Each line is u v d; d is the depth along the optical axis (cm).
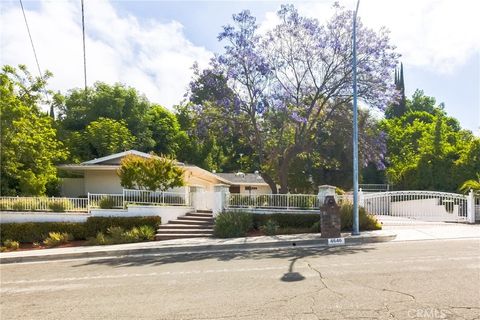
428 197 2300
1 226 1702
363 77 2097
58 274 1023
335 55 2105
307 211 1848
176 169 2112
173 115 4347
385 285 727
